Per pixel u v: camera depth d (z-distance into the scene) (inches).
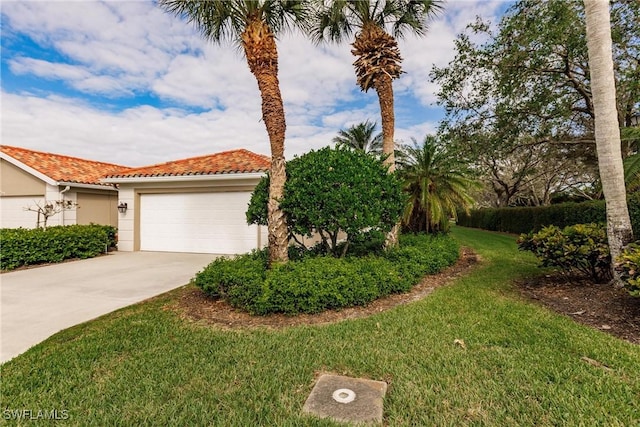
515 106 507.2
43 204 496.4
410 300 221.5
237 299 197.8
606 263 217.5
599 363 125.4
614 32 406.6
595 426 89.4
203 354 140.8
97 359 137.8
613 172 205.8
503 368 122.4
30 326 183.0
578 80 482.9
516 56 454.6
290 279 199.2
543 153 671.8
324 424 93.6
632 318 165.2
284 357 137.0
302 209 233.5
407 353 138.6
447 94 545.0
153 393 111.0
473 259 391.2
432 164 474.0
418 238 394.0
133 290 262.8
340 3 305.7
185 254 459.8
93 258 425.7
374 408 100.8
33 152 567.2
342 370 126.3
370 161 255.9
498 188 1037.8
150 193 489.1
